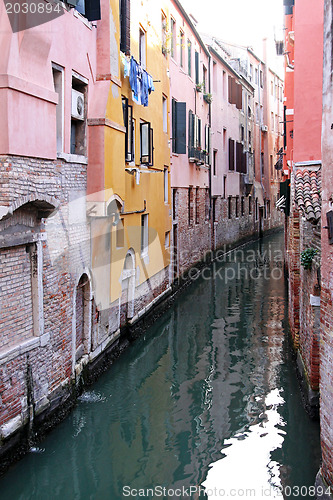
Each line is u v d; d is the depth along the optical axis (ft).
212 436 25.71
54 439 24.91
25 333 23.32
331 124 18.49
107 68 31.58
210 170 78.13
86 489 21.33
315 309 25.64
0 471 20.83
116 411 28.32
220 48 91.40
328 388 18.60
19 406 22.31
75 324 28.89
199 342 40.68
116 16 32.94
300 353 32.40
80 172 29.66
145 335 42.65
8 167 20.24
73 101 28.91
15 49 20.54
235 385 31.96
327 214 18.71
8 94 20.07
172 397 30.32
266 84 124.36
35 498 20.76
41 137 22.80
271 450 24.25
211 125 78.54
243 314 48.93
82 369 29.94
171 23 56.65
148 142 43.47
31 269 23.76
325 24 19.26
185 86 62.44
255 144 116.57
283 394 30.35
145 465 23.26
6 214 20.20
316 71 33.32
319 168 33.04
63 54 26.30
